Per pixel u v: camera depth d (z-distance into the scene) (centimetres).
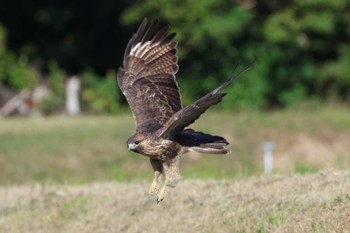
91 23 5900
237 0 5216
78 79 5381
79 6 5859
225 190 1852
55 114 5281
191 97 5266
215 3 5084
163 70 1424
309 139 3947
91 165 3412
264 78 5109
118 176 2853
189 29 5103
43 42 5816
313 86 5409
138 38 1440
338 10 5344
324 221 1549
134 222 1836
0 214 2088
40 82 5522
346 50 5459
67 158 3441
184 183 1992
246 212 1688
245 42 5247
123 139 3656
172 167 1373
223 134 3862
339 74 5388
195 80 5278
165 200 1878
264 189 1806
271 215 1648
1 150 3475
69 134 3728
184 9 5084
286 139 3922
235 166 3441
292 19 5181
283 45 5272
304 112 4594
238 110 4909
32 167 3350
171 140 1359
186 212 1791
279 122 4072
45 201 2102
